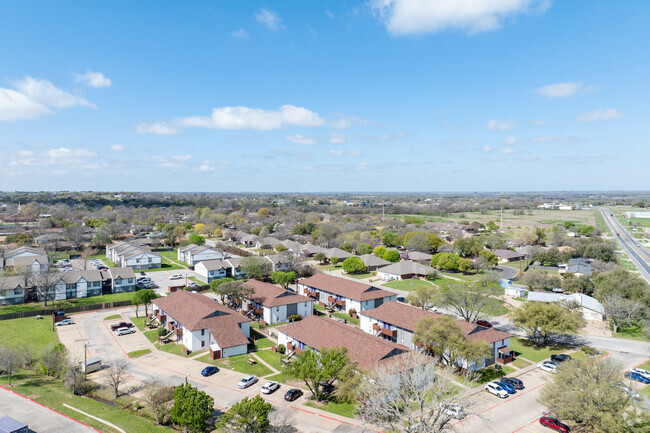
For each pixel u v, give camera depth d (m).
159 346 70.94
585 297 91.75
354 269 124.81
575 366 45.75
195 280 121.38
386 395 43.62
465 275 127.31
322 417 46.66
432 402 39.72
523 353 67.44
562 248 161.38
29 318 85.06
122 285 107.81
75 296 101.56
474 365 58.56
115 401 51.66
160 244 176.50
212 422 45.91
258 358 65.56
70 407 48.53
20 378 57.81
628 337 74.94
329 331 63.00
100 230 179.62
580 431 44.38
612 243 150.25
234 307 92.88
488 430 44.25
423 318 61.78
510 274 128.62
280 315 83.44
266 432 41.25
